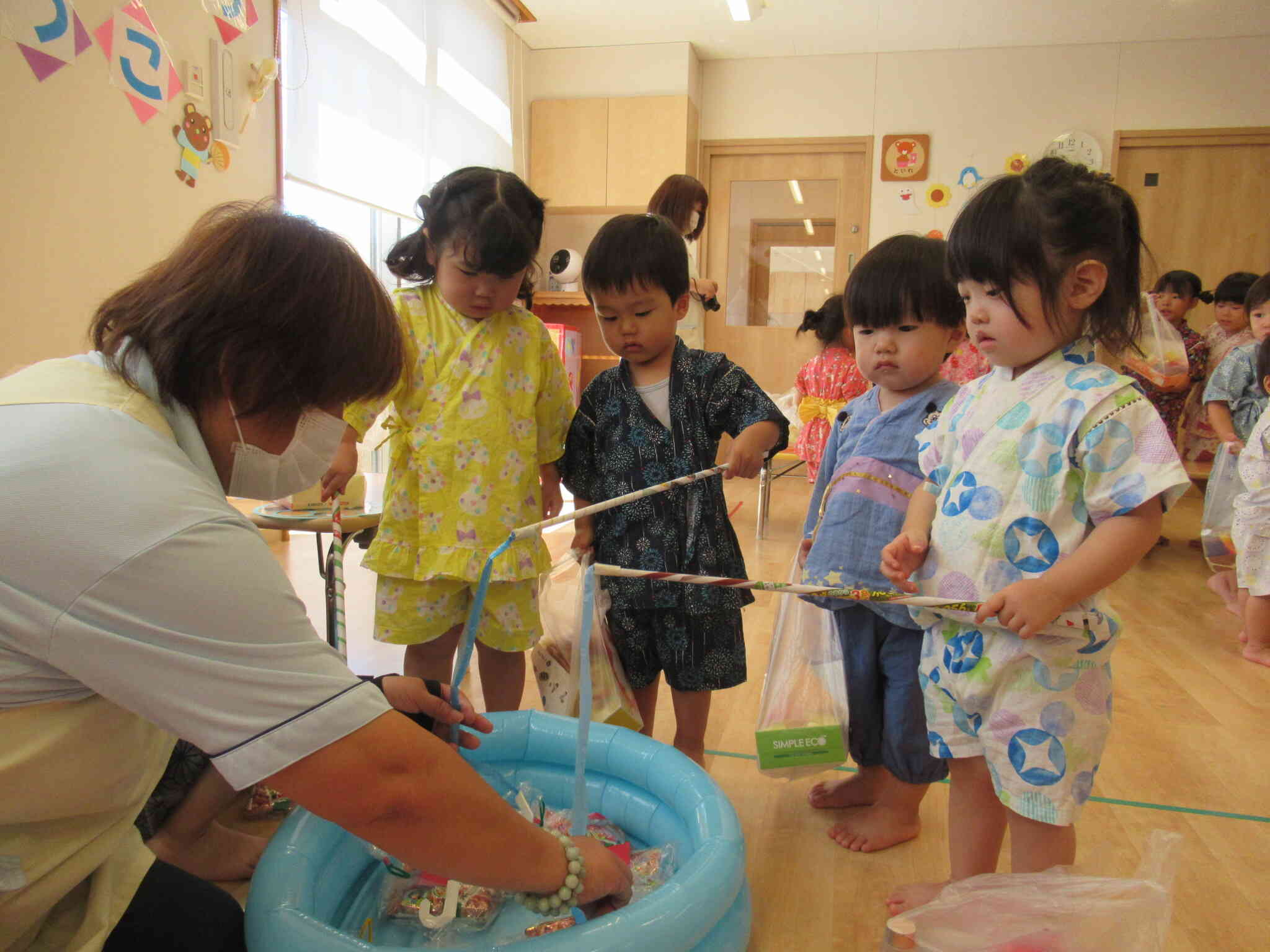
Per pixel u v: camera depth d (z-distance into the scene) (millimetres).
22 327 1992
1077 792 968
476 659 2064
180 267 682
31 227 2000
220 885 1187
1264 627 2232
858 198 5316
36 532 589
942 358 1359
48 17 1998
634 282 1376
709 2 4512
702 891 915
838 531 1363
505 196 1397
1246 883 1226
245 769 629
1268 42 4738
